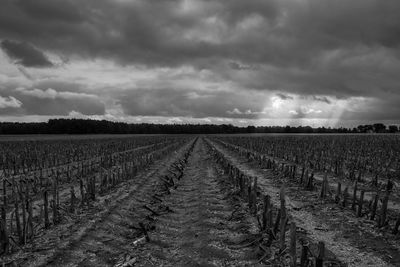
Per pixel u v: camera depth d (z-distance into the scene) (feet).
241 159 112.06
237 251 29.94
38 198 52.11
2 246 29.84
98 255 29.91
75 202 47.75
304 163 91.40
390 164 78.74
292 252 25.23
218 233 34.68
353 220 38.24
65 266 27.66
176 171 83.41
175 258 29.12
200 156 129.08
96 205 46.91
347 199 48.93
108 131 611.47
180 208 47.01
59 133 540.52
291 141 194.90
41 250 30.58
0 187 61.67
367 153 111.24
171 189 60.18
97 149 143.33
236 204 45.85
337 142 173.27
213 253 29.48
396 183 63.46
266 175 74.59
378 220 36.22
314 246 30.35
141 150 150.00
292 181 64.28
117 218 41.32
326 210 42.86
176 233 35.99
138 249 31.30
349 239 32.27
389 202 47.60
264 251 28.71
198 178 72.23
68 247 31.19
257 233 33.55
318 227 35.94
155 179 72.13
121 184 64.03
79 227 36.91
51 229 36.29
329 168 82.17
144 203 50.11
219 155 102.37
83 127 565.12
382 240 31.81
